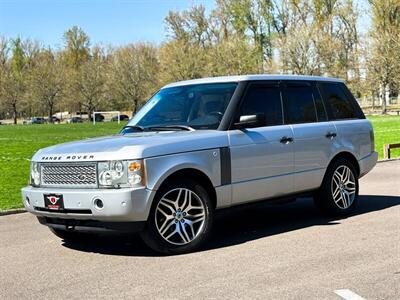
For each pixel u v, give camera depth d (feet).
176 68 257.96
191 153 21.53
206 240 22.03
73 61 338.75
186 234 21.48
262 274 18.08
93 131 168.25
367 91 214.28
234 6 245.24
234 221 27.66
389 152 59.57
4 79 310.04
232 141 22.86
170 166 20.80
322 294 15.98
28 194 22.13
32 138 132.46
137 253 21.77
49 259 21.36
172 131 23.34
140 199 20.02
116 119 313.94
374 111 224.94
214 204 22.59
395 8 208.95
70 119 321.11
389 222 25.81
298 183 25.52
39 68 312.91
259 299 15.69
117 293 16.80
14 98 310.45
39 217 22.31
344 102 29.01
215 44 254.47
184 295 16.30
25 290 17.51
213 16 258.57
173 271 18.90
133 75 305.32
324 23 231.09
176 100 25.27
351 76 222.07
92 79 314.96
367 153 29.40
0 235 26.23
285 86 26.09
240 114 23.63
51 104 314.96
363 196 34.37
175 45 260.42
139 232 20.74
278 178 24.52
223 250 21.61
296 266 18.89
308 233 24.07
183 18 263.90
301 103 26.50
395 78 201.26
